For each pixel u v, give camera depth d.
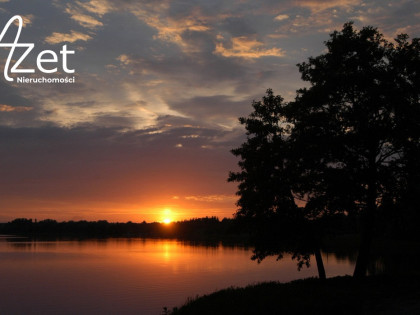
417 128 19.53
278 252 23.38
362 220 22.14
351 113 20.27
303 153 20.88
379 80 20.28
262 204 22.58
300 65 23.50
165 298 47.69
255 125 24.02
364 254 21.52
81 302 47.16
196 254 124.00
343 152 20.62
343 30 22.50
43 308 44.12
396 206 20.69
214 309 15.75
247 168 24.09
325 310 13.91
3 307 44.91
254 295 16.77
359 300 14.91
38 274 75.88
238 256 114.00
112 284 61.47
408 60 20.55
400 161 20.55
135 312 40.19
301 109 22.58
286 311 14.14
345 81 20.33
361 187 20.20
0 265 92.94
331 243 120.19
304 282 20.48
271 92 24.94
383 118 20.50
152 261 99.56
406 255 77.44
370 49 21.42
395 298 15.13
